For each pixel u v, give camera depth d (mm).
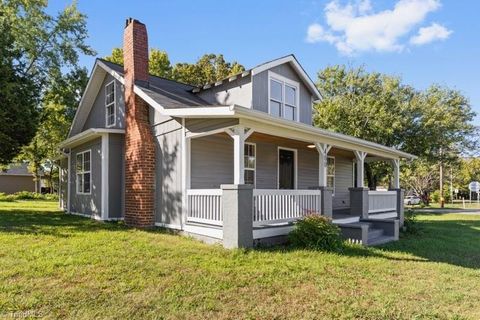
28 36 16734
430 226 13758
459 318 3771
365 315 3771
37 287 4215
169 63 26719
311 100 12531
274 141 11289
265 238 7289
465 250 8234
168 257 5809
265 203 7387
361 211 10328
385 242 8922
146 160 9211
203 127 7730
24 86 13812
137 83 9648
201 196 7723
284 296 4258
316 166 13609
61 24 18000
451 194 43156
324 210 8797
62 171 15875
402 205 12766
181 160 8344
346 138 9523
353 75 24016
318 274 5207
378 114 21703
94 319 3424
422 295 4504
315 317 3678
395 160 13289
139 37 9891
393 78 23469
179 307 3789
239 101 10500
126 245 6633
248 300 4086
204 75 28797
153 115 9477
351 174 15766
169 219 8625
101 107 12820
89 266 5129
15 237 7172
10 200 25844
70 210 13656
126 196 9719
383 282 4984
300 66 11680
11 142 13461
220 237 7023
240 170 6809
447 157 24828
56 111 20438
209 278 4781
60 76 18406
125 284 4414
